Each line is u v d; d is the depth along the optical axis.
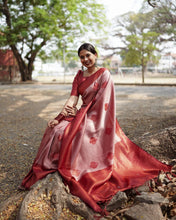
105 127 2.75
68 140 2.59
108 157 2.67
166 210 2.20
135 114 6.79
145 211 2.11
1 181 3.31
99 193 2.41
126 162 2.82
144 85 17.12
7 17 21.11
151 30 16.89
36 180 2.58
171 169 2.86
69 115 2.97
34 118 7.27
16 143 4.92
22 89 15.98
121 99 10.00
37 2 20.73
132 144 2.96
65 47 23.12
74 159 2.57
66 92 13.55
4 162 3.95
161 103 8.48
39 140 5.08
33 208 2.23
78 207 2.22
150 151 3.31
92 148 2.67
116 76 29.17
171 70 25.98
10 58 24.69
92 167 2.61
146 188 2.49
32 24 19.50
